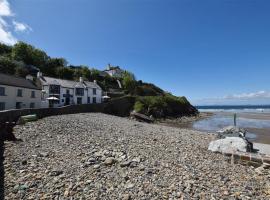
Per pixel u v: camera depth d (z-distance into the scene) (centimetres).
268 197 761
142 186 789
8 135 1392
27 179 821
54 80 5784
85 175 874
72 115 3397
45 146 1312
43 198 684
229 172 1045
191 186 806
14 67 6706
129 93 8806
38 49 8906
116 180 837
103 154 1163
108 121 3130
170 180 859
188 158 1242
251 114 9169
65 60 9700
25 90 4316
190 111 7862
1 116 1922
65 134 1717
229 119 6500
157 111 6066
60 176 853
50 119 2573
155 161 1104
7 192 720
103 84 8900
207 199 711
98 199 689
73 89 6206
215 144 1552
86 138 1611
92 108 4722
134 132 2208
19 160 1028
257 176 1012
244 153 1334
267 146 1972
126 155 1171
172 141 1827
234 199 723
